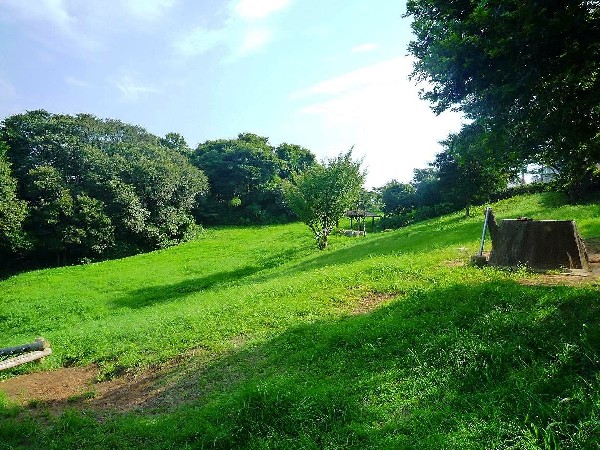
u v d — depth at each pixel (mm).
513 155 7906
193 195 58000
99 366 10898
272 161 71062
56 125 50656
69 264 44875
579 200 22766
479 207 35969
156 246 50094
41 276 33938
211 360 9297
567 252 10562
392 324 8375
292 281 15852
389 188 47719
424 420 5258
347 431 5410
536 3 6410
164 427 6477
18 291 27219
